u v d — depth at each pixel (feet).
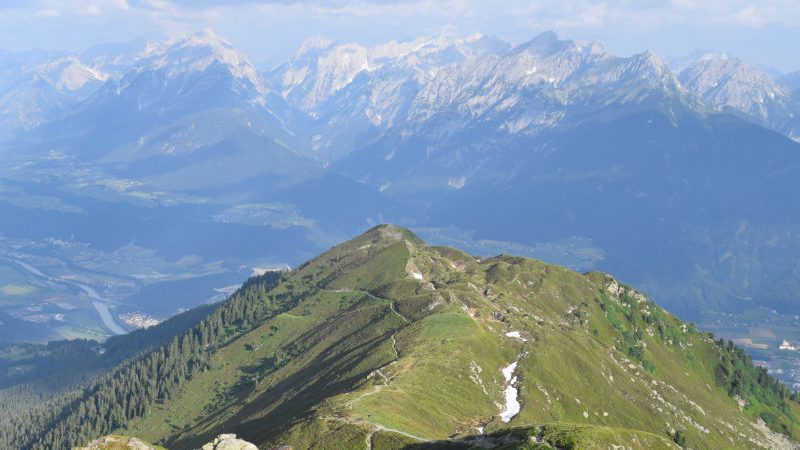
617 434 506.07
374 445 578.25
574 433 501.15
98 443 525.34
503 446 515.50
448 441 556.92
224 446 570.05
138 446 533.55
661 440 515.91
